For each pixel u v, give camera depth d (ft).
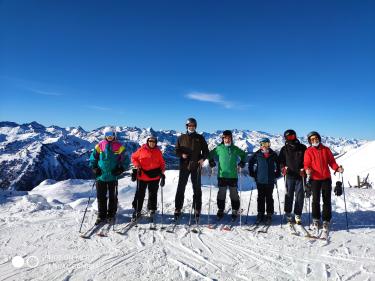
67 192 57.06
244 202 35.29
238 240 23.39
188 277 17.63
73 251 21.16
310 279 17.48
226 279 17.43
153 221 27.63
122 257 20.20
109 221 27.09
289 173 26.50
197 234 24.66
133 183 61.46
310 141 26.32
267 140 27.37
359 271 18.37
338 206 34.42
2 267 18.80
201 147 28.12
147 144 27.66
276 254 20.85
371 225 27.04
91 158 27.02
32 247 21.85
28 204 34.32
